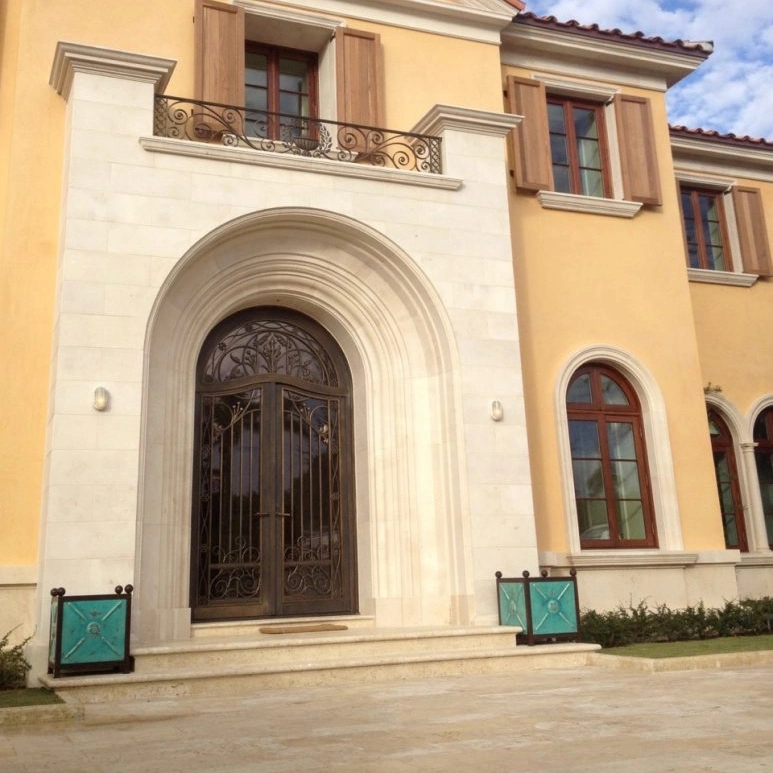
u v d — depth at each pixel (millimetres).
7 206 8703
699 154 14219
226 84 10039
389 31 11273
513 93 11789
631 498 11203
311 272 9961
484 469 9438
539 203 11516
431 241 9898
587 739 4605
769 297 14070
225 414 9742
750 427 13250
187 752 4508
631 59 12602
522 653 8086
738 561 11164
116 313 8258
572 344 11180
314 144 9984
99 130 8609
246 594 9398
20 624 7910
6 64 9273
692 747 4336
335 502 10109
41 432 8336
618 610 10344
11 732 5285
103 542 7695
